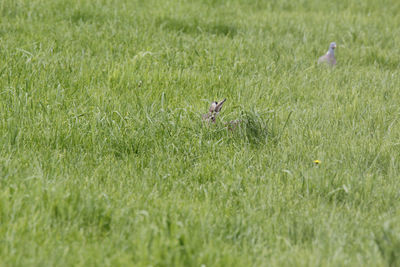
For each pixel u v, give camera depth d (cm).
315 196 1006
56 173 1008
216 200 975
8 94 1346
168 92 1512
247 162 1127
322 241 849
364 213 953
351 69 1891
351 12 2859
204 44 2009
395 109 1507
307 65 1920
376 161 1167
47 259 756
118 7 2452
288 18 2559
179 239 806
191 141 1212
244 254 805
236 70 1775
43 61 1622
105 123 1225
